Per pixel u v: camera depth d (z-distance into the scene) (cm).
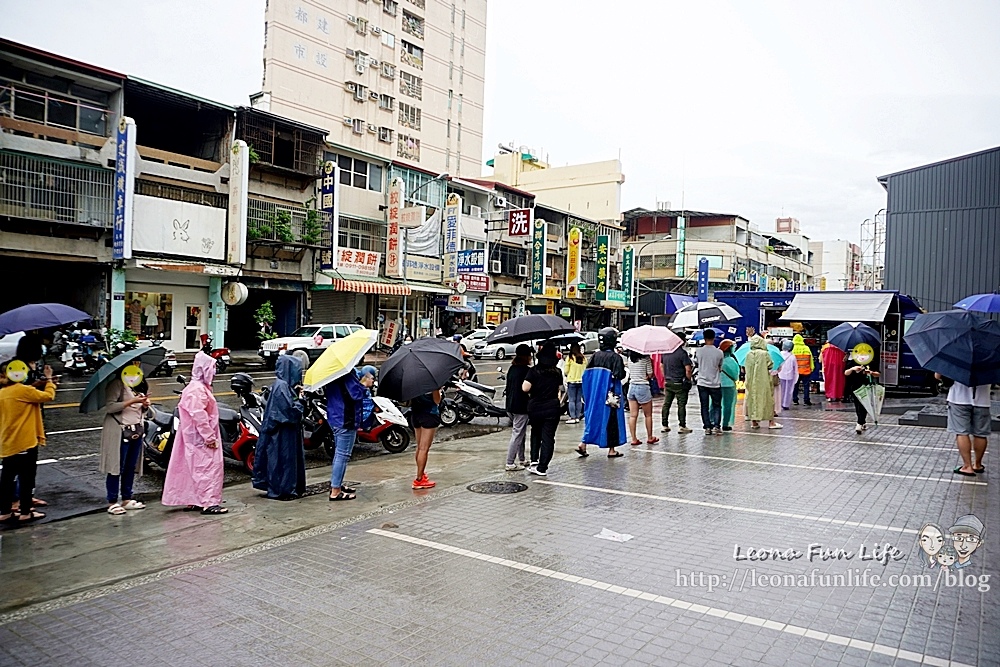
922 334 820
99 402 666
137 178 2377
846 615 420
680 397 1159
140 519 659
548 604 442
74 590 477
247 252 2697
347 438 735
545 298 4338
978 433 811
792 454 958
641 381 1036
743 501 698
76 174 2216
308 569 514
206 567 522
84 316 702
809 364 1594
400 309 3419
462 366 774
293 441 741
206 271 2502
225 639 398
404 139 5012
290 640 395
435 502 710
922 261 2817
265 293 3008
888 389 1933
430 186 3578
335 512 679
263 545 576
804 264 7675
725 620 414
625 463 900
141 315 2458
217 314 2638
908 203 2859
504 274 4019
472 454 1023
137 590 475
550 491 750
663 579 483
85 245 2250
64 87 2266
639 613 426
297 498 738
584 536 585
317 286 2975
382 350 3059
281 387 743
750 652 372
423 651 379
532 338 868
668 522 624
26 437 645
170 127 2777
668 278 5609
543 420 824
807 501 695
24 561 538
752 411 1213
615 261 5066
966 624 405
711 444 1045
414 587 475
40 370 696
